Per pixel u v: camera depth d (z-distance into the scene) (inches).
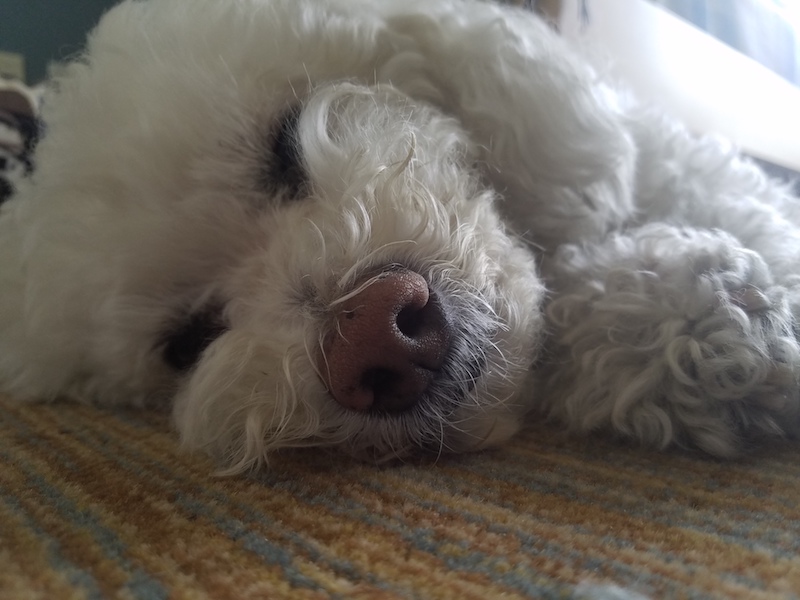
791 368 6.1
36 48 22.3
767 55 20.0
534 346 7.2
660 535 4.5
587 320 7.2
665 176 9.2
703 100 16.5
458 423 6.6
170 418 8.2
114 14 9.0
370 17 8.7
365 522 4.9
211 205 7.6
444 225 6.7
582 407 7.0
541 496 5.3
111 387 9.0
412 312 6.3
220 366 6.8
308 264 6.7
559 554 4.2
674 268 7.0
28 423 8.2
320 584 3.9
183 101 7.5
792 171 17.5
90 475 6.1
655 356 6.6
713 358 6.2
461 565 4.1
